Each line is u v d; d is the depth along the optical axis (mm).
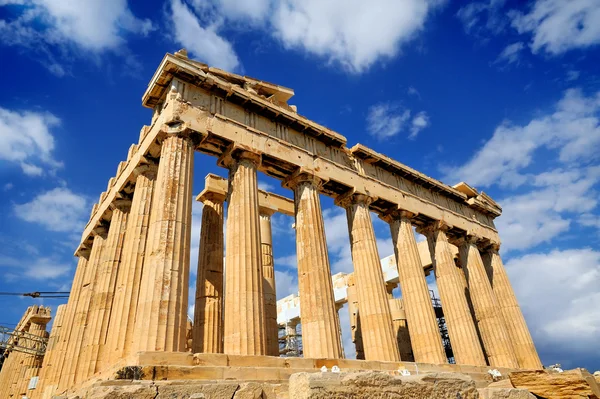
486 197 35125
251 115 21766
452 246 35344
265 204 27906
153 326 14008
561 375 11992
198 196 24781
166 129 18422
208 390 8898
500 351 27422
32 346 38875
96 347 18984
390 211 27281
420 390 8156
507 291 31984
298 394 7309
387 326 21375
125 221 22469
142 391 8516
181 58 19734
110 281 20734
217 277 22188
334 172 24031
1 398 41312
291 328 44188
